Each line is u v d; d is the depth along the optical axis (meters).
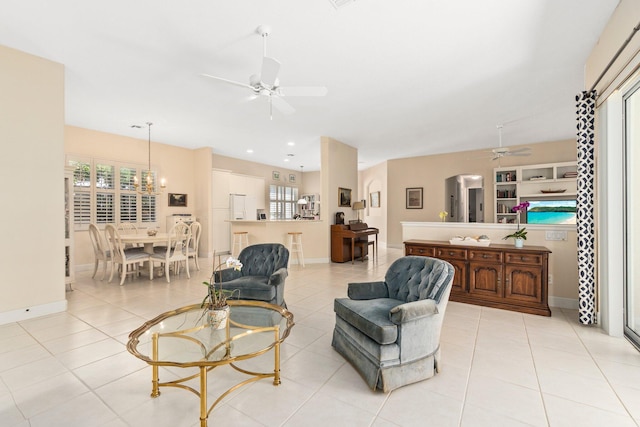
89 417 1.66
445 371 2.16
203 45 2.92
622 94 2.63
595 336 2.75
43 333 2.77
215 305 2.09
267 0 2.29
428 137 6.54
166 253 5.00
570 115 5.05
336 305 2.46
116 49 3.00
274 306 2.45
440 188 8.39
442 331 2.89
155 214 6.86
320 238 6.72
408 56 3.14
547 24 2.59
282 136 6.44
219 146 7.40
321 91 3.05
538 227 3.71
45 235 3.24
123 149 6.32
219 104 4.47
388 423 1.62
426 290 2.26
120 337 2.70
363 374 2.04
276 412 1.71
